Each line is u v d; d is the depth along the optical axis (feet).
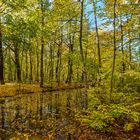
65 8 49.29
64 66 197.67
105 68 65.05
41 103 79.92
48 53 189.26
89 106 52.34
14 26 88.89
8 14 86.07
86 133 41.29
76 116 54.29
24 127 48.44
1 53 117.19
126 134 39.68
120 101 49.98
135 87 55.67
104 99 52.24
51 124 50.19
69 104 77.77
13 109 67.51
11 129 46.93
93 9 61.21
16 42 115.96
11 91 103.09
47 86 138.21
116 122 42.42
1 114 60.54
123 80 56.75
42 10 78.38
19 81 122.83
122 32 58.49
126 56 63.87
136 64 62.69
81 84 164.86
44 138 41.55
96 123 40.78
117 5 53.72
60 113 61.77
